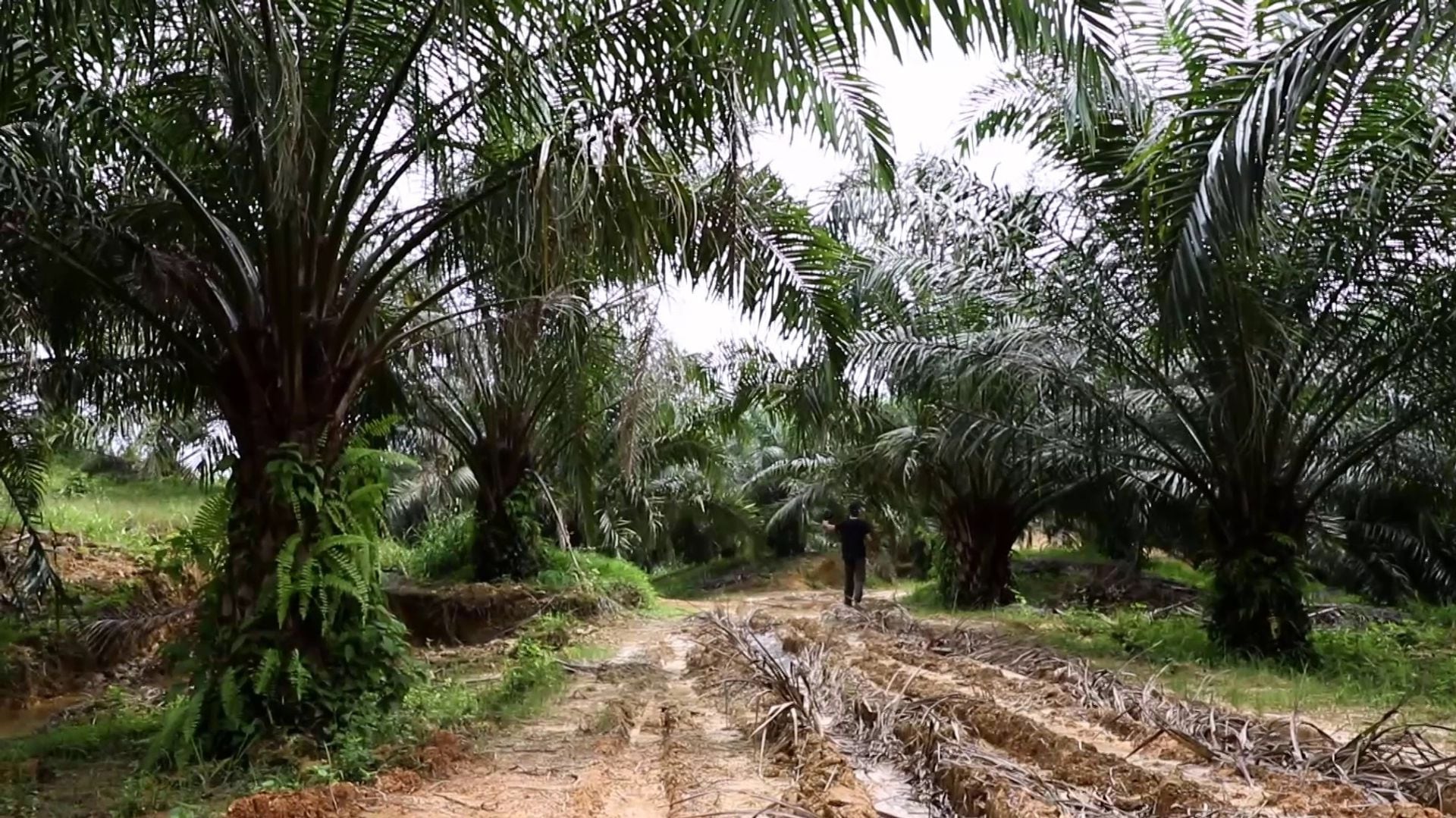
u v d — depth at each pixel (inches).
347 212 216.4
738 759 199.6
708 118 219.1
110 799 175.3
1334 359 329.7
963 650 373.4
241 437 215.0
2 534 454.6
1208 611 424.5
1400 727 208.4
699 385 592.4
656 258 244.8
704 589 1118.4
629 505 938.7
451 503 730.8
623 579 653.3
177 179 205.2
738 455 1234.0
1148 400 380.8
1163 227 223.8
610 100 219.9
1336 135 288.8
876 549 1140.5
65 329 257.3
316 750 199.3
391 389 331.3
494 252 239.1
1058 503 586.9
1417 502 549.6
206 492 500.4
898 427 589.0
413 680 228.8
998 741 207.6
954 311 423.5
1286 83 189.0
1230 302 293.7
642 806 168.1
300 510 207.8
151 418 356.8
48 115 209.2
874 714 224.8
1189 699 243.0
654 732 231.6
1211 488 370.6
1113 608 611.8
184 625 422.3
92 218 209.9
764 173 281.3
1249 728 199.8
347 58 220.2
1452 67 266.2
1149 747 194.1
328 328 216.5
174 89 222.5
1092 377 375.2
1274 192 266.7
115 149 220.2
